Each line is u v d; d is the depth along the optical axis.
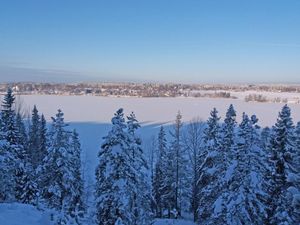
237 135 22.34
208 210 26.86
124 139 22.30
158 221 39.47
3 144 27.16
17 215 17.72
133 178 22.11
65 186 27.28
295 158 25.38
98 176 22.66
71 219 16.67
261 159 21.69
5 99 35.59
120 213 21.47
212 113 33.62
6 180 27.92
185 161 43.34
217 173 27.36
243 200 20.78
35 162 50.19
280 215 21.14
